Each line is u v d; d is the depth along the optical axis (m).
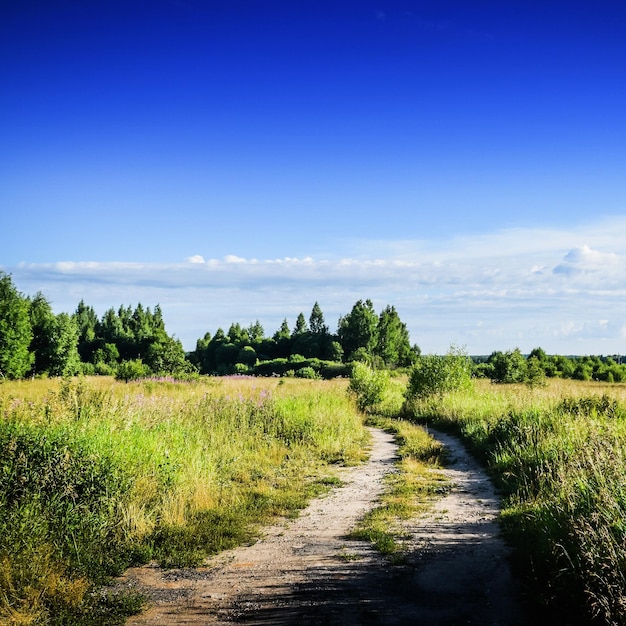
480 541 7.20
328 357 76.81
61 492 7.55
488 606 5.18
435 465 13.24
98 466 8.20
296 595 5.59
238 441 14.07
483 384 35.41
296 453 14.16
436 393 26.02
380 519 8.43
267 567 6.51
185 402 16.55
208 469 10.75
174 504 8.45
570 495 6.86
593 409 14.44
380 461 14.12
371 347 79.06
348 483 11.49
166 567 6.59
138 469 8.98
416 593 5.54
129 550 6.98
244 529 8.14
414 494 10.16
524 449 12.19
